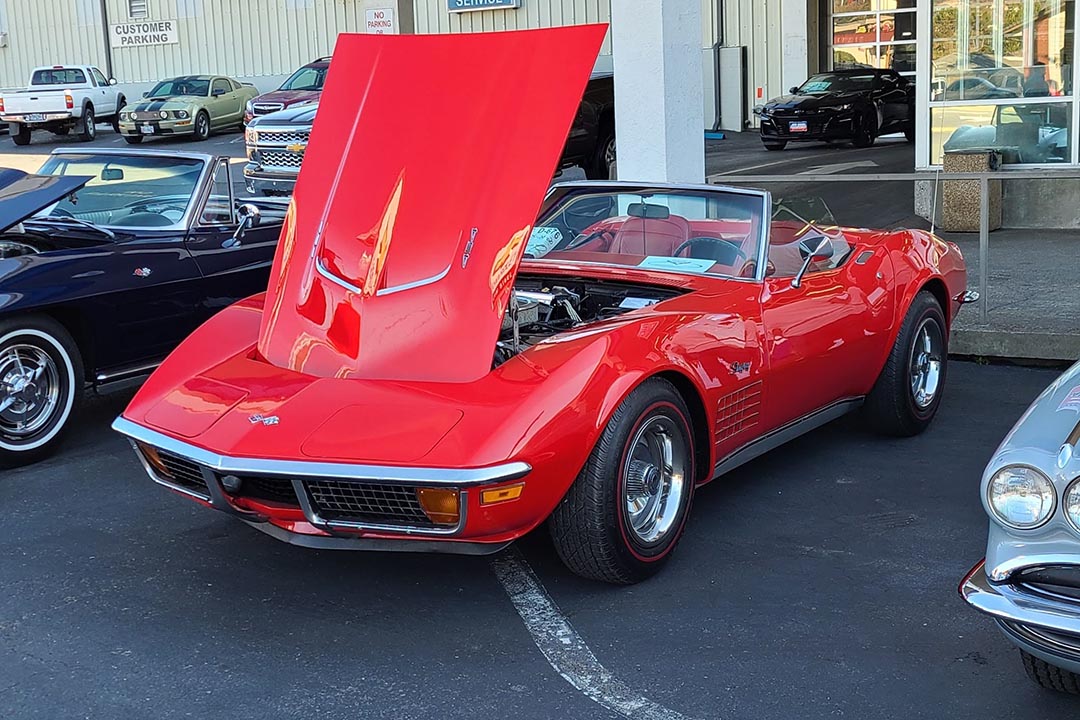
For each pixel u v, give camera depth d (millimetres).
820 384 4996
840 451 5574
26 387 5605
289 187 15641
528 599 3992
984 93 11562
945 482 5078
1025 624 2848
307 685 3422
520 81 4020
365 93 4391
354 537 3736
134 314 6113
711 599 3949
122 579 4246
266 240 6961
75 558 4457
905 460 5402
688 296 4527
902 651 3551
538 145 3926
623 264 5145
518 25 29438
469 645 3656
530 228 3889
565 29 3967
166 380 4297
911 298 5504
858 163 18359
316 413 3738
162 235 6465
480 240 3973
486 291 3926
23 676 3516
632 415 3838
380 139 4293
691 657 3535
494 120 4047
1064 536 2830
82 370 5875
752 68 27375
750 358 4453
